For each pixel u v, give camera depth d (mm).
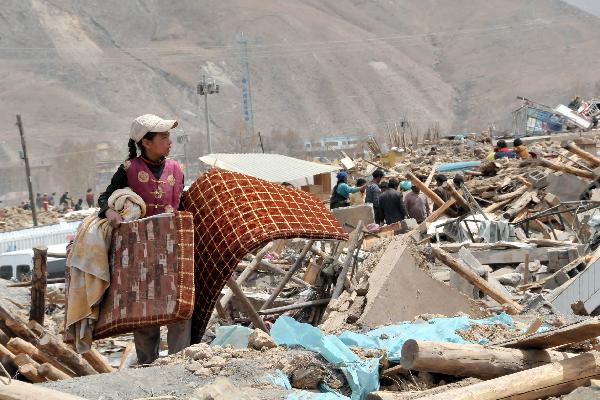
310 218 9766
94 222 8945
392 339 8547
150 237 8758
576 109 59406
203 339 12305
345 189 24938
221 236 9406
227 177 9781
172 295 8555
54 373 8680
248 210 9500
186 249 8664
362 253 15000
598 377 6566
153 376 7578
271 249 18016
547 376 6492
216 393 6613
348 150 163875
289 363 7668
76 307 8828
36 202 83750
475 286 13102
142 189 9133
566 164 29500
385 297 10836
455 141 61469
